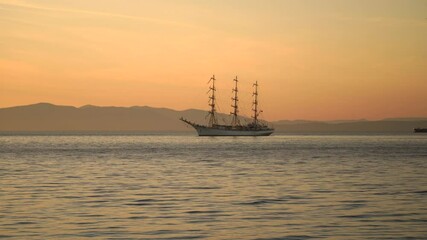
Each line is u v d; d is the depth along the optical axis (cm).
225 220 5050
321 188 7644
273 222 4944
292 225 4803
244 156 16950
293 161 14350
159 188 7669
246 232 4509
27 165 12744
